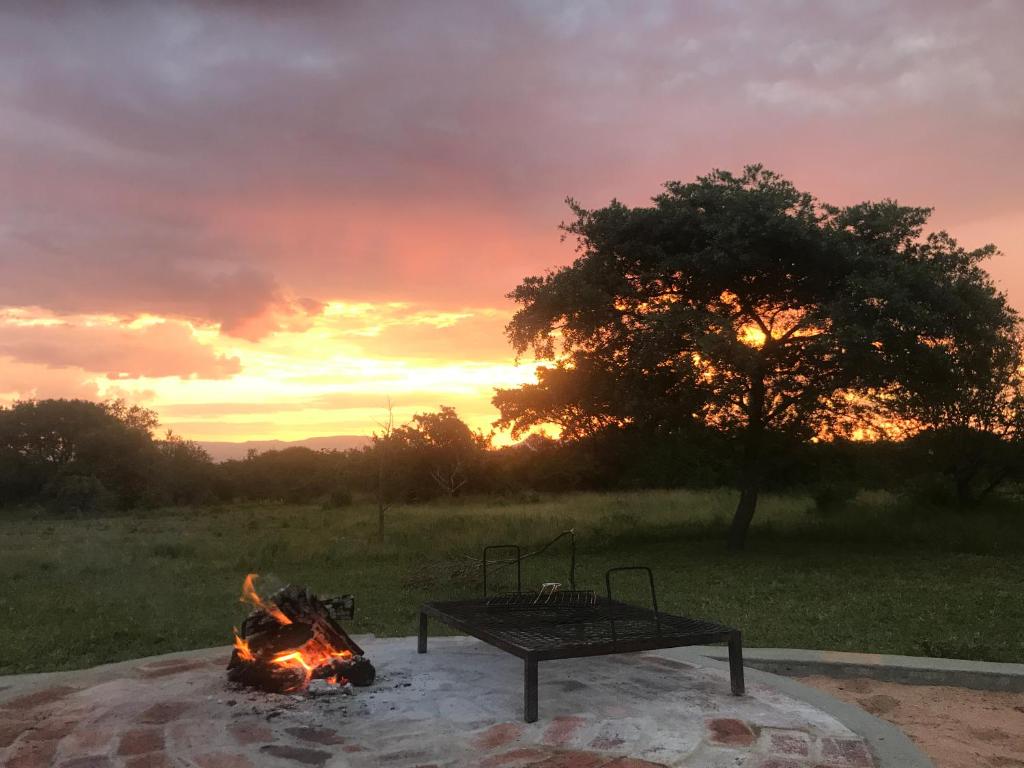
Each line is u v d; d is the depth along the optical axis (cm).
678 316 1570
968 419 2036
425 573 1338
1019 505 2192
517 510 2866
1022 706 511
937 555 1555
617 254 1736
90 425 6316
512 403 1922
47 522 4038
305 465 6719
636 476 3706
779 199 1570
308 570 1495
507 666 561
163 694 485
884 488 2342
